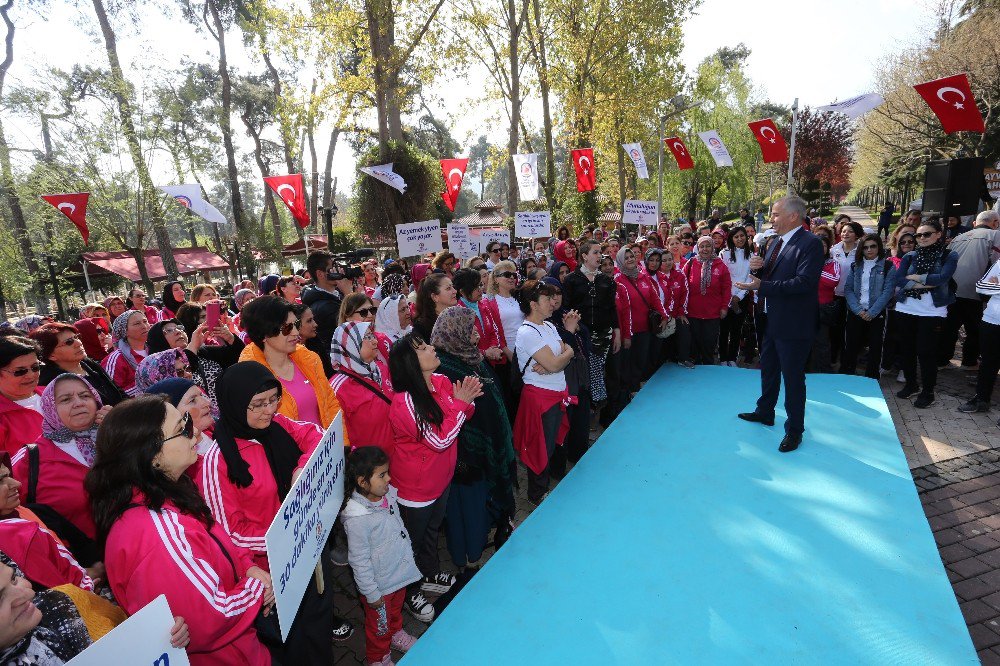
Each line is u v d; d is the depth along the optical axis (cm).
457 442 336
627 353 588
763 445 446
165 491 175
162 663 144
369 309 346
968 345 677
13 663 136
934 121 2038
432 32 1539
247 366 212
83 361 340
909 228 612
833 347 747
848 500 360
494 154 1986
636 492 384
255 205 5925
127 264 2709
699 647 250
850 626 257
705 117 3453
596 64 2017
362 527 255
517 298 564
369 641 271
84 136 1705
